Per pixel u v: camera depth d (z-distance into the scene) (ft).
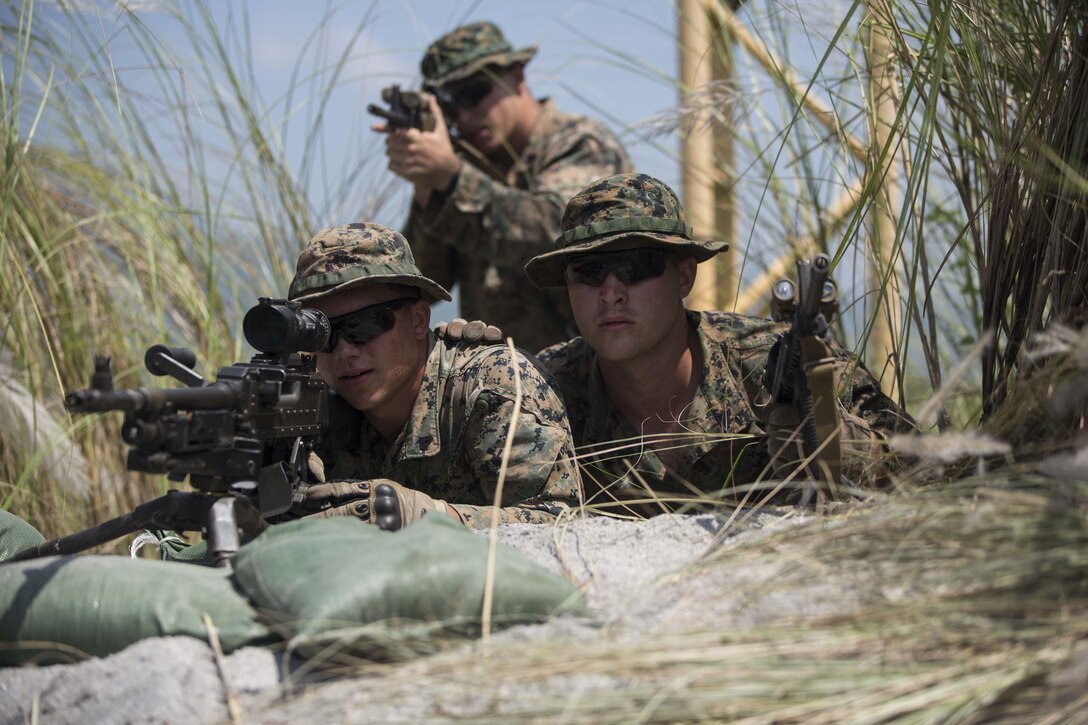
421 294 11.64
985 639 6.23
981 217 10.85
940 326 14.34
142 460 7.72
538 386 11.18
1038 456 8.29
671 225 11.62
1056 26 9.29
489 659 6.62
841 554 7.37
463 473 11.44
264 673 7.22
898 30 10.86
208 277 17.49
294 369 9.83
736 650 6.41
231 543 8.25
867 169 11.53
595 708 6.16
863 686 6.05
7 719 7.16
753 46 15.16
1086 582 6.44
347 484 9.69
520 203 18.03
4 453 16.01
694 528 9.14
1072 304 9.04
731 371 12.00
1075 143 9.05
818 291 8.47
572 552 8.89
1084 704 5.79
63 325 16.75
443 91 19.24
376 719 6.47
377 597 7.27
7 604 7.76
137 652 7.35
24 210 16.51
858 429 9.96
